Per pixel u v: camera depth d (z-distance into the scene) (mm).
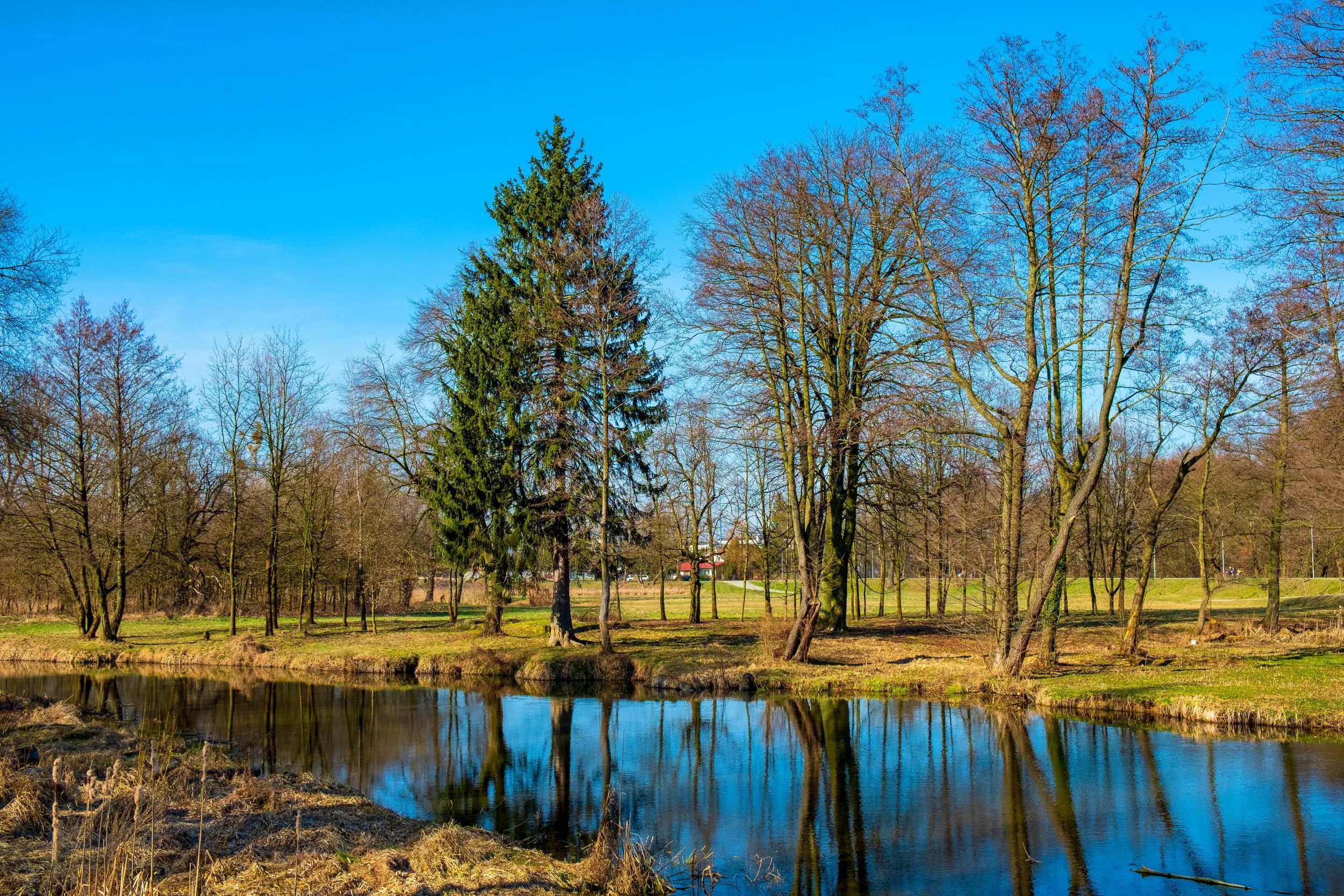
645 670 23938
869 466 29031
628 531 28172
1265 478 29266
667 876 9508
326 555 39625
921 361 21094
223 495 41844
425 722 18656
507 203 30375
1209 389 22031
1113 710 17500
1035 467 22703
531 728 17906
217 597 45750
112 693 23188
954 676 20531
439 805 12375
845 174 22078
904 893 9016
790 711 18938
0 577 39156
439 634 33344
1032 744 15086
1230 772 12977
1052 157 18234
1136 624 22672
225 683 25188
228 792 11711
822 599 29094
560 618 28344
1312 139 15828
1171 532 38250
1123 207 18141
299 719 19234
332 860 8711
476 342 29406
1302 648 23328
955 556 27125
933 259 20203
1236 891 8898
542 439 27906
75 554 33219
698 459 38031
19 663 30469
